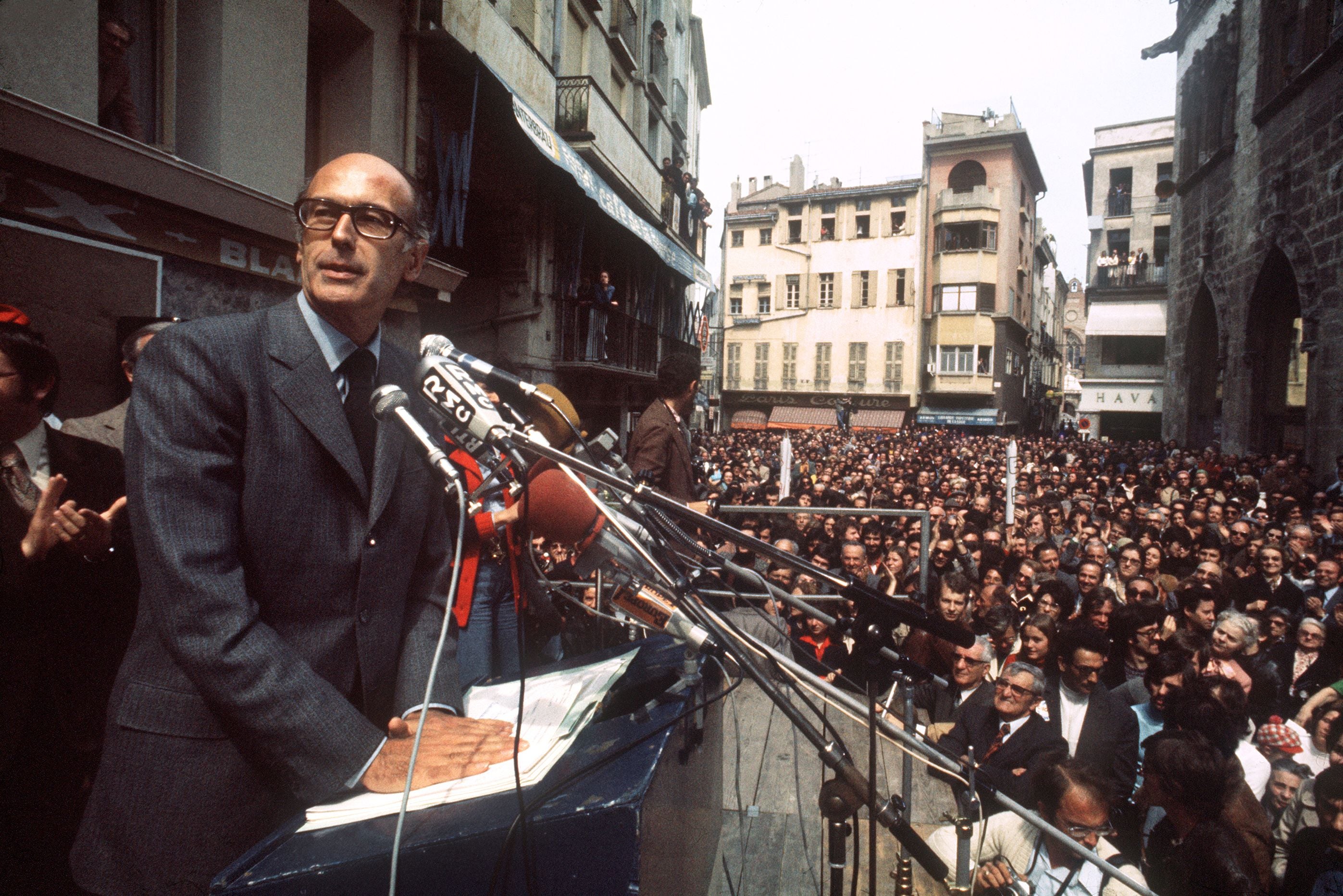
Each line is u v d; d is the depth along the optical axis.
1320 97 15.77
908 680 1.63
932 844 3.07
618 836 1.11
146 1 5.21
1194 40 25.20
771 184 46.34
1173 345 27.55
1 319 2.11
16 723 2.02
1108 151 38.72
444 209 8.62
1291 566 7.56
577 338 13.53
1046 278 59.31
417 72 8.34
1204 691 3.97
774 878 2.68
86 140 4.05
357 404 1.54
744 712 4.04
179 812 1.31
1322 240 15.61
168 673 1.34
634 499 1.68
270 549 1.40
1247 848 3.11
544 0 12.03
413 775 1.26
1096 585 6.80
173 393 1.33
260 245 5.71
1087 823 2.90
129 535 2.19
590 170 12.02
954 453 25.17
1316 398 15.71
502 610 3.14
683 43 22.62
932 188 41.72
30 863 2.05
